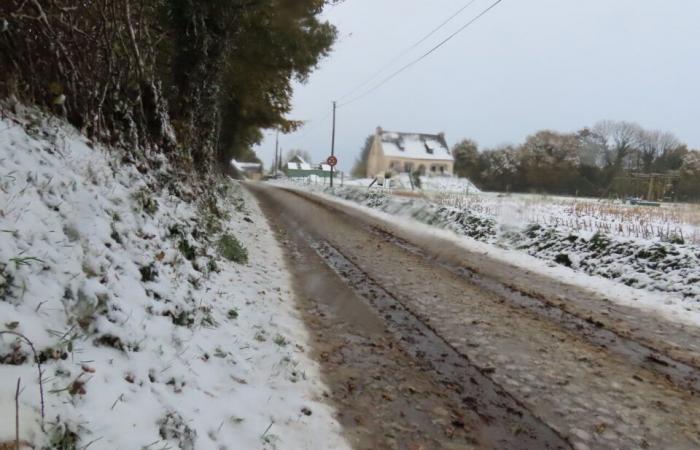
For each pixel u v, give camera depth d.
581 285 7.48
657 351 4.88
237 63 12.81
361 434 3.10
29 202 3.10
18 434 1.76
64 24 4.50
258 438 2.76
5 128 3.61
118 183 4.66
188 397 2.81
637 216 13.33
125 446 2.10
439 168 53.38
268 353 4.00
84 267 3.09
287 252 8.79
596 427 3.38
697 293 6.59
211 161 9.98
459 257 9.27
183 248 5.04
